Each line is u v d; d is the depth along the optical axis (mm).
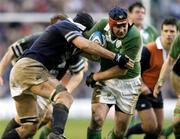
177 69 28562
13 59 29297
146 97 32281
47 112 28438
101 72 26625
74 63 27703
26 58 24203
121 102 27750
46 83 23906
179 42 27891
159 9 68188
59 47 24250
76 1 69938
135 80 27750
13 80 24547
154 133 32594
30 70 24016
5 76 61719
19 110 25562
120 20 25344
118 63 24344
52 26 24344
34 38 28766
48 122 29125
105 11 69062
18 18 68312
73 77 28188
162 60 32281
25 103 25219
